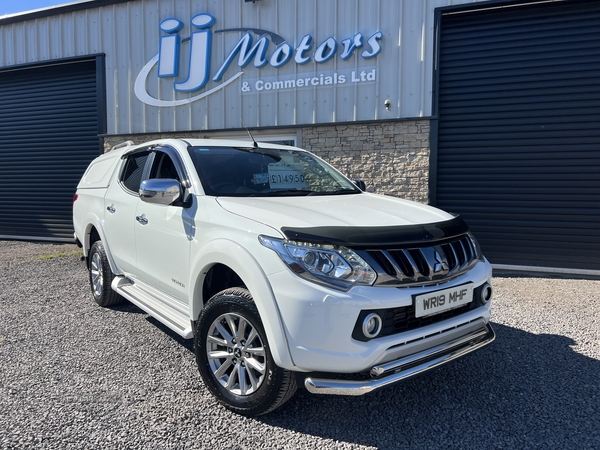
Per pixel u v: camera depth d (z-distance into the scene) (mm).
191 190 3229
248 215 2717
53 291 5660
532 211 7176
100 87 9688
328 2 7785
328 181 3977
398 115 7527
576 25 6812
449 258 2676
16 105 10914
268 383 2494
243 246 2590
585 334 4180
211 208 2979
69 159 10453
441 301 2531
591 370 3387
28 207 10992
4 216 11250
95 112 10070
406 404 2877
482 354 3699
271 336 2414
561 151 6980
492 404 2879
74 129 10336
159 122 9234
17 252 9109
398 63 7469
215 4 8586
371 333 2307
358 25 7645
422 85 7371
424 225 2705
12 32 10492
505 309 5016
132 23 9320
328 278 2322
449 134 7512
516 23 7074
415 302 2408
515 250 7305
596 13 6719
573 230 6996
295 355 2348
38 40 10242
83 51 9836
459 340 2680
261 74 8312
